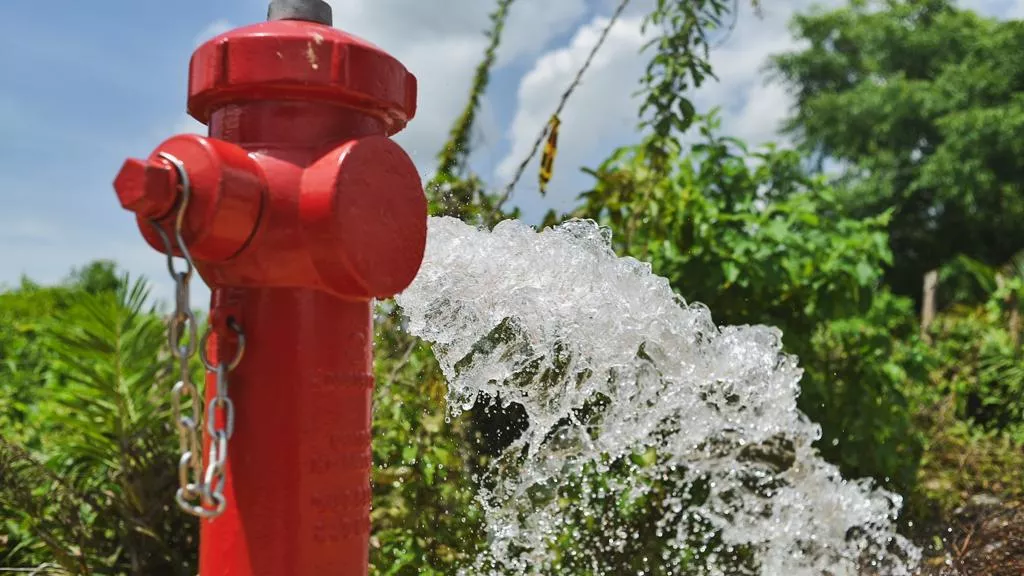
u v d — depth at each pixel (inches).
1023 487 155.4
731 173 141.8
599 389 86.4
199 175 38.1
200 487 39.1
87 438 99.4
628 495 104.1
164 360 107.8
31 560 104.0
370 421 47.2
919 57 1072.2
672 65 126.8
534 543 100.0
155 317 107.7
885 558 106.8
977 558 116.5
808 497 98.7
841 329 138.6
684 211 130.6
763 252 130.6
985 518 127.5
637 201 128.1
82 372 100.4
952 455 170.4
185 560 97.6
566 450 101.6
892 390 144.2
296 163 41.4
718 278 128.9
